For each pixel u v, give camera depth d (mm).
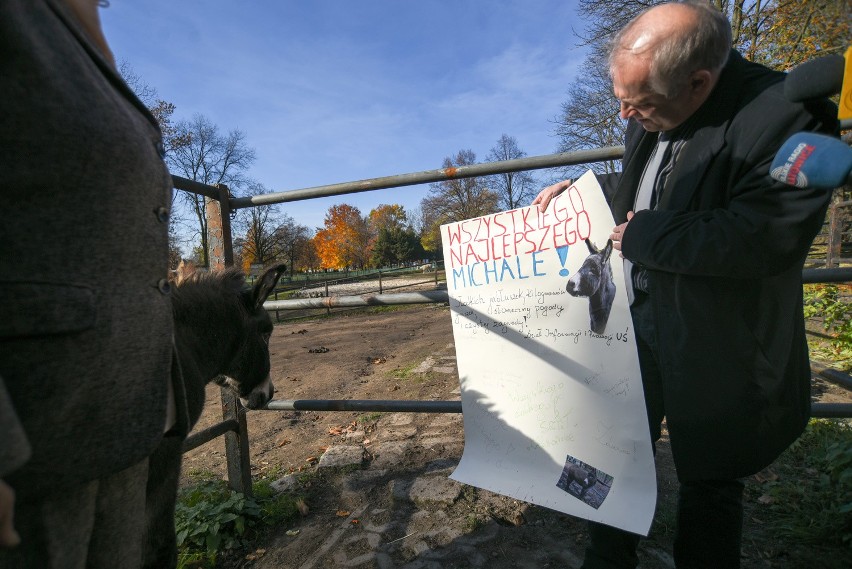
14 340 812
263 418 4754
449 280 2209
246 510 2572
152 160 1060
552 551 2172
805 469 2684
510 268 2014
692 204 1427
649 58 1299
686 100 1358
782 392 1378
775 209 1219
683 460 1458
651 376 1714
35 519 875
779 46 9094
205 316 1885
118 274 975
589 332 1801
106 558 1042
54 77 840
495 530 2346
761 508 2387
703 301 1379
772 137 1240
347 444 3742
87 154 881
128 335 994
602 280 1765
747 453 1393
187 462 3775
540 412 1938
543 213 1923
